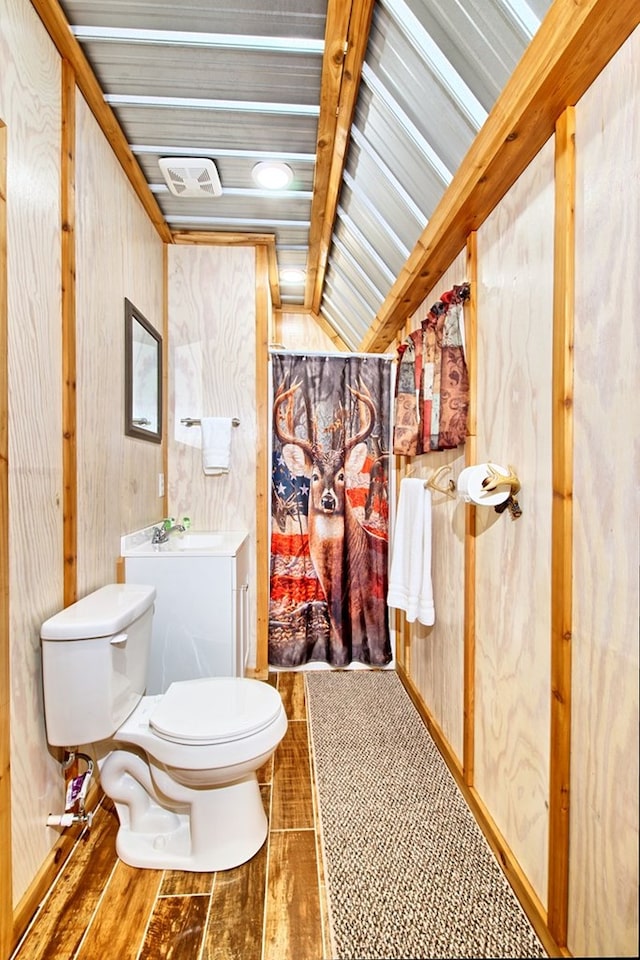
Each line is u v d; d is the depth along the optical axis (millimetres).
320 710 2336
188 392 2730
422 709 2258
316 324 4242
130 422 2045
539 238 1249
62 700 1323
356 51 1479
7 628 1170
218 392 2744
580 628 1068
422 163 1752
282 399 2746
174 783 1437
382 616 2801
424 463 2328
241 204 2434
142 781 1515
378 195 2141
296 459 2754
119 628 1399
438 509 2086
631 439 913
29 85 1290
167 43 1523
